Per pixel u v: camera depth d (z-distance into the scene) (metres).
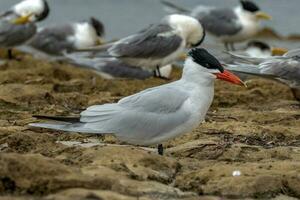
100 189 9.91
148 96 12.08
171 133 12.01
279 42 28.05
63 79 20.48
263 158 12.29
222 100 17.09
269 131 13.89
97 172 10.59
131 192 10.08
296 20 31.17
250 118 15.28
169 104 11.95
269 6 32.94
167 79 20.00
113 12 31.89
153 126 11.91
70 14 31.70
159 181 10.89
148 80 19.73
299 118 15.24
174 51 20.22
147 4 32.94
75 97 16.64
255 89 17.80
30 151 12.19
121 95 17.78
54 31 25.11
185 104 11.99
